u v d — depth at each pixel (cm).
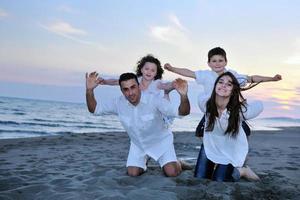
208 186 371
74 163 547
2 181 396
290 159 630
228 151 402
